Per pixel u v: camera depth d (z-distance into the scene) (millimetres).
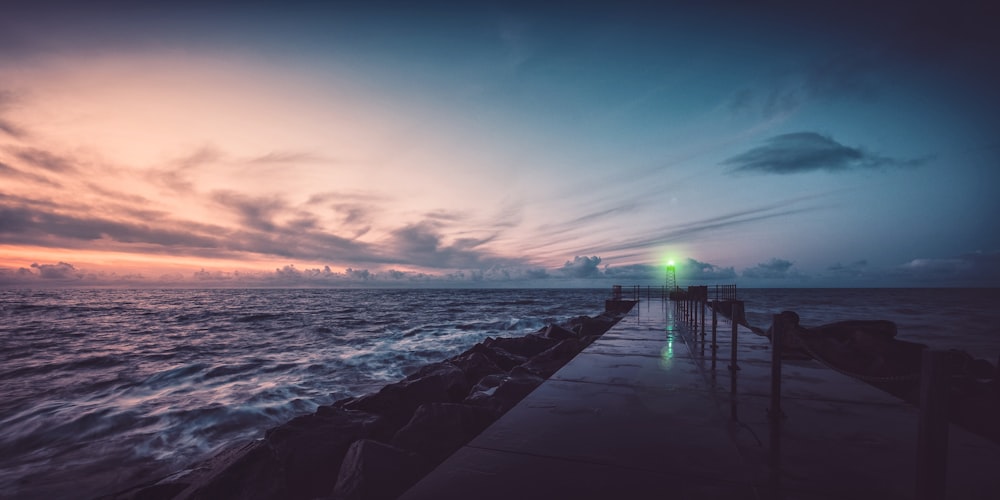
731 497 3344
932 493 2436
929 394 2467
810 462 3971
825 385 6812
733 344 7652
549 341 18172
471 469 3848
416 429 6109
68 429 10766
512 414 5402
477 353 13164
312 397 13547
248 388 14820
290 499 5629
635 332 14062
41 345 26984
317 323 41688
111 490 7859
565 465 3922
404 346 24844
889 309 61531
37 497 7594
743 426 4945
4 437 10289
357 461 4805
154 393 14312
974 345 24219
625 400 6031
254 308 71125
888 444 4391
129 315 55750
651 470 3816
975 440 4406
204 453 9438
